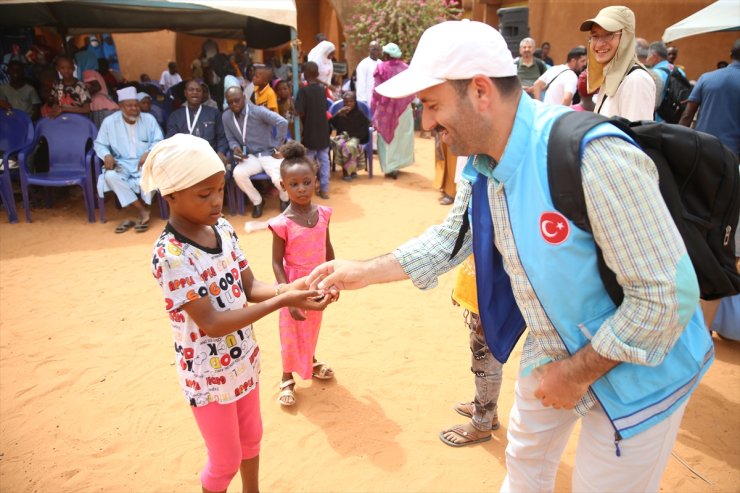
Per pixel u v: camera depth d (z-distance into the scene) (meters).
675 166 1.60
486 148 1.62
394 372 3.83
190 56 18.19
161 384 3.71
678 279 1.39
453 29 1.53
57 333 4.39
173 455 3.05
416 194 8.61
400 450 3.06
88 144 7.68
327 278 2.19
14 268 5.73
